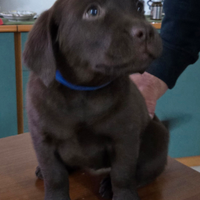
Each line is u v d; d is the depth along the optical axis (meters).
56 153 0.88
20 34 2.02
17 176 1.02
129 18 0.73
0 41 1.99
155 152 1.00
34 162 1.10
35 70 0.77
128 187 0.88
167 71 1.25
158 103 2.30
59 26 0.79
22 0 2.54
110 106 0.81
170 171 1.07
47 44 0.75
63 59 0.80
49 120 0.81
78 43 0.76
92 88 0.80
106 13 0.74
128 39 0.71
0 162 1.10
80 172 1.06
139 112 0.87
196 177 1.03
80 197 0.92
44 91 0.80
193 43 1.25
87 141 0.86
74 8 0.75
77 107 0.80
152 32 0.73
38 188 0.96
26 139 1.28
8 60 2.06
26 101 0.87
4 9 2.53
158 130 1.03
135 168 0.89
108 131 0.83
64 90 0.80
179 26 1.22
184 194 0.94
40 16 0.80
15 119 2.23
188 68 2.23
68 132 0.83
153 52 0.73
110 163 0.94
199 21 1.22
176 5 1.23
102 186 0.95
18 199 0.91
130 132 0.84
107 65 0.73
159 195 0.93
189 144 2.43
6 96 2.15
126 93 0.84
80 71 0.79
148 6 2.63
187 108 2.35
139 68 0.74
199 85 2.30
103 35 0.73
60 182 0.88
